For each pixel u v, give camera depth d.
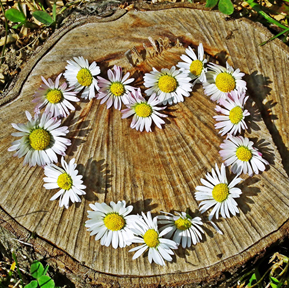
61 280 0.23
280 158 0.23
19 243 0.22
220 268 0.21
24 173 0.22
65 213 0.22
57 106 0.23
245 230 0.22
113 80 0.23
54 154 0.22
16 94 0.23
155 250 0.21
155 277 0.21
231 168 0.23
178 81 0.23
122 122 0.23
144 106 0.22
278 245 0.23
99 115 0.23
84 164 0.22
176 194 0.22
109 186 0.22
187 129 0.23
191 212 0.22
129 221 0.22
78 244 0.22
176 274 0.21
